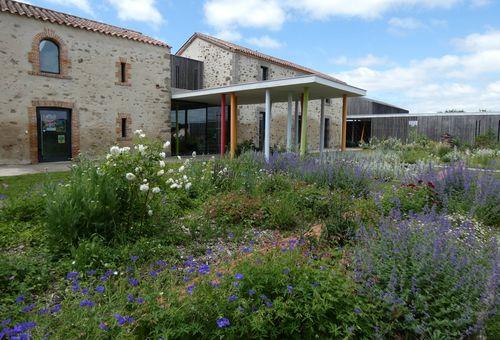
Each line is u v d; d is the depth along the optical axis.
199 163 6.38
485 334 1.96
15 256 2.84
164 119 13.99
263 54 17.92
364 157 8.26
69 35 11.13
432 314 2.02
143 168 3.40
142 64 13.13
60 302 2.19
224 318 1.74
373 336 1.90
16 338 1.51
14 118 10.20
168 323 1.81
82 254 2.74
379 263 2.30
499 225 4.23
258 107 17.45
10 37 10.00
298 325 1.88
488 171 5.61
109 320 1.74
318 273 2.15
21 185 6.43
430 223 2.90
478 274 2.13
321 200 4.51
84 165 3.79
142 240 3.12
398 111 30.92
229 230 3.83
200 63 16.56
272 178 5.82
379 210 4.18
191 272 2.48
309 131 20.86
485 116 18.58
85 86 11.62
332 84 10.93
